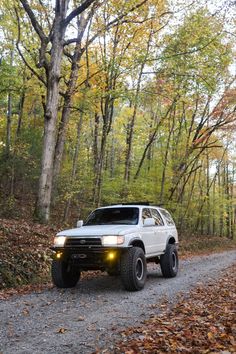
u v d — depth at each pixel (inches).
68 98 767.1
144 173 1158.3
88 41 755.4
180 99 867.4
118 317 257.3
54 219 796.0
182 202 1262.3
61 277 364.5
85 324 241.3
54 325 240.2
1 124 1139.9
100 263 345.7
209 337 201.5
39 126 1131.3
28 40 796.6
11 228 521.7
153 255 411.5
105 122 829.8
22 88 818.8
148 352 184.1
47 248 485.1
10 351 192.7
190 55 732.0
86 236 344.5
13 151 834.2
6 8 719.1
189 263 671.1
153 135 1082.1
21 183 920.3
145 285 394.3
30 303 304.0
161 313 267.1
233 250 1263.5
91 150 1323.8
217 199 1550.2
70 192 760.3
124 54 810.8
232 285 389.1
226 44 802.2
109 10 737.0
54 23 682.2
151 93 804.0
